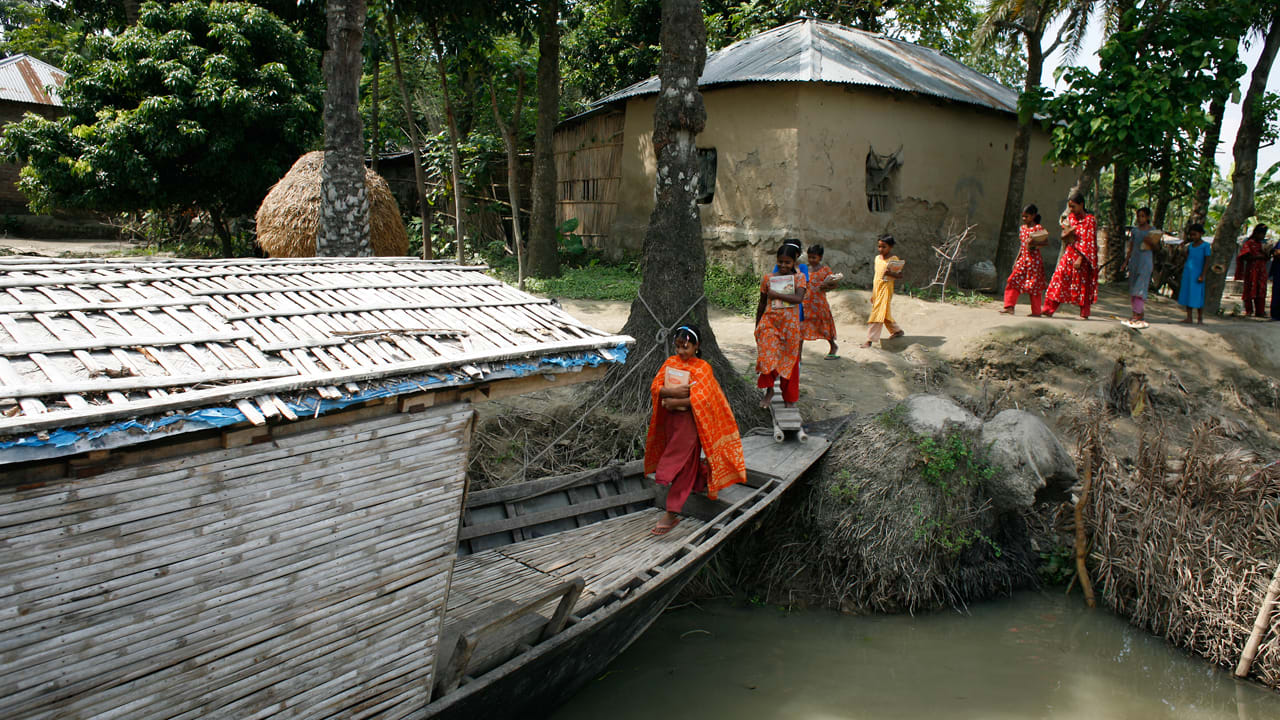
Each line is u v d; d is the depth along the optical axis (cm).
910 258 1216
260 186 1264
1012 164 1175
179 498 245
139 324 271
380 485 296
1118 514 593
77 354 237
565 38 1848
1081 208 951
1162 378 873
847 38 1322
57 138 1221
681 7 679
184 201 1284
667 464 526
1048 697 469
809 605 563
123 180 1184
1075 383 855
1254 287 1166
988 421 617
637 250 1338
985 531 584
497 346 313
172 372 241
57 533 223
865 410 748
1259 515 539
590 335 341
